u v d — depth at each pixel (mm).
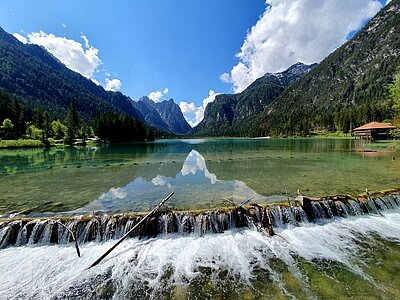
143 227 9008
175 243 8609
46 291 6246
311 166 21672
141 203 11430
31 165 25578
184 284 6414
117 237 8922
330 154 31922
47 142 70875
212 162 26391
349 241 8578
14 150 51250
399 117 35469
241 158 29703
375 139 64312
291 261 7395
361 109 106875
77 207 10945
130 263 7449
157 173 19734
